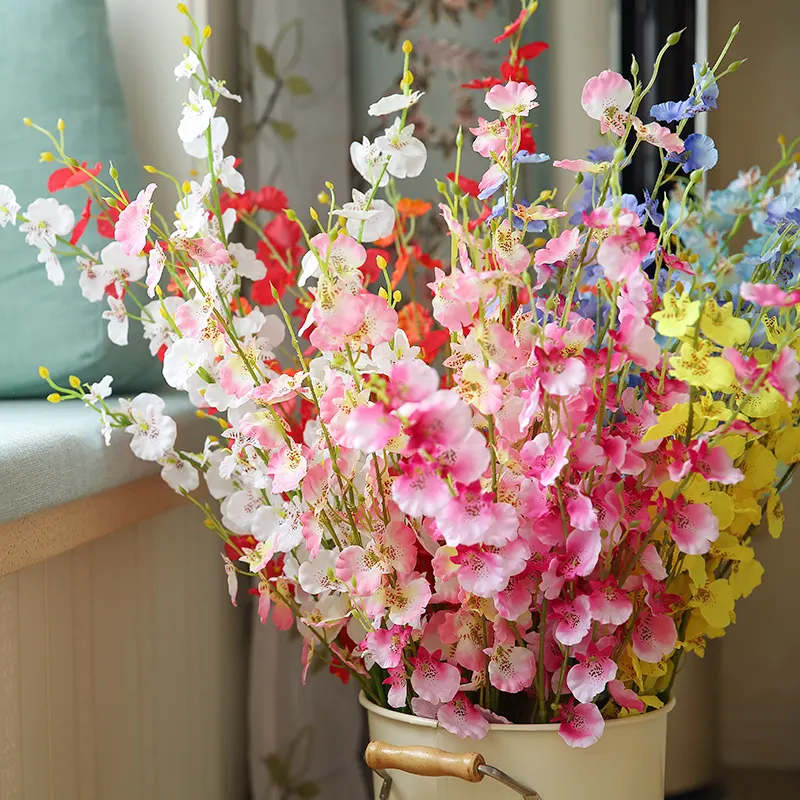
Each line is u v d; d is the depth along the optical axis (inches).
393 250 49.4
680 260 28.0
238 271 31.9
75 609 35.0
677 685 47.4
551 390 22.8
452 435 20.9
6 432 28.9
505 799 26.3
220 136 29.3
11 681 30.6
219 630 48.0
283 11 47.3
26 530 28.3
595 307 30.5
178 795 43.6
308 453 27.0
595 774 26.1
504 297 26.3
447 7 49.7
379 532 26.0
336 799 46.9
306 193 47.4
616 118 25.8
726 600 27.4
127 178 42.1
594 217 23.6
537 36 49.4
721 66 48.4
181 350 27.9
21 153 40.6
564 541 25.0
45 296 40.0
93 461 32.2
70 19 41.8
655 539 27.1
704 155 28.3
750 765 49.8
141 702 40.3
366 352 29.1
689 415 24.0
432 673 26.3
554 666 27.1
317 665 47.1
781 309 28.3
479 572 24.1
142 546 40.7
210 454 32.5
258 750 46.8
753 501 28.1
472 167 49.8
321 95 47.6
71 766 34.5
